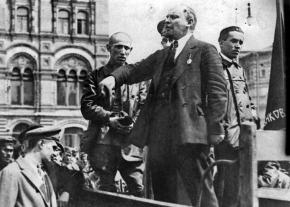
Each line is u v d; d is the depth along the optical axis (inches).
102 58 416.2
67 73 423.2
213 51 280.2
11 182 158.7
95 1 399.2
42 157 171.5
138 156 287.7
